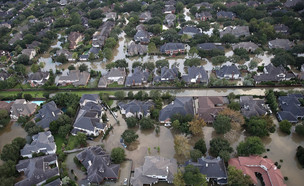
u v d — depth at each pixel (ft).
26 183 330.95
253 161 342.64
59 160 380.58
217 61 574.56
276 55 571.69
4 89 561.02
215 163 332.80
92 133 420.77
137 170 346.95
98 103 493.36
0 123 449.89
